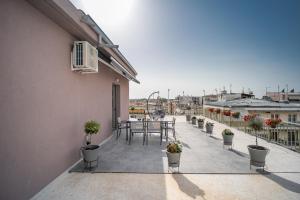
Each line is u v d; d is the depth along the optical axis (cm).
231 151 491
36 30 266
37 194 267
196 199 262
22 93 240
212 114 1245
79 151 408
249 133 736
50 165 300
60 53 329
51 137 304
